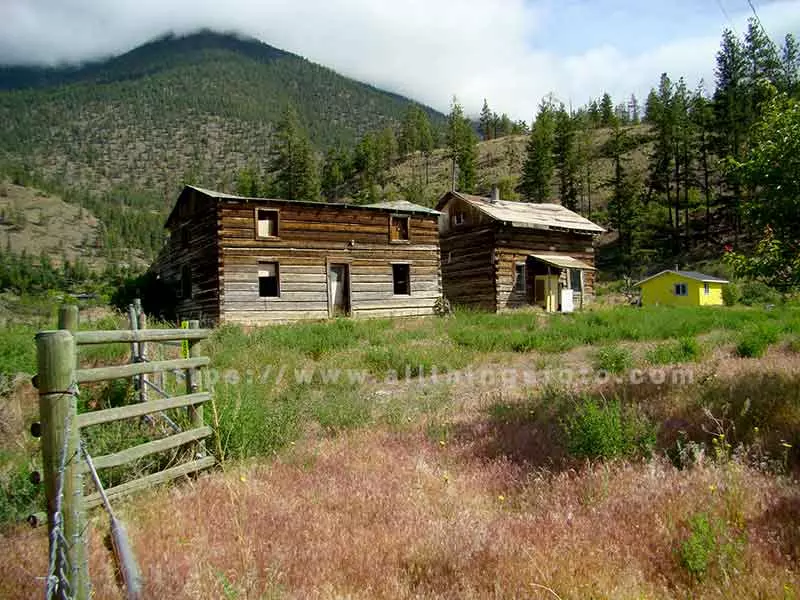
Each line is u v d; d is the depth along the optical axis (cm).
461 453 628
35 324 1614
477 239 3139
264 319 2359
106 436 617
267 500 489
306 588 342
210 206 2397
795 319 1855
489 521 431
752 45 5978
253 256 2362
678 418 637
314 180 9238
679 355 1220
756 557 345
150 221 18450
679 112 7844
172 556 386
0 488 496
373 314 2614
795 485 436
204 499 499
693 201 6862
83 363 1147
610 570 347
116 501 493
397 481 533
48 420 329
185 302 2723
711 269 5303
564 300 3141
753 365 958
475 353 1517
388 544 404
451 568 366
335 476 559
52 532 304
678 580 343
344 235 2570
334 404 871
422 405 897
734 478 437
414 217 2769
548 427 672
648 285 4516
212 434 632
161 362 562
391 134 14738
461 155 10312
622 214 6341
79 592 315
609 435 552
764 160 661
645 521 411
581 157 8669
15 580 355
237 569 366
